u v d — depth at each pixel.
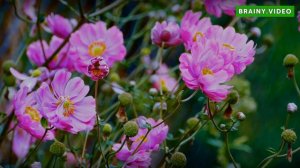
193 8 0.96
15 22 1.20
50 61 0.89
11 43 1.20
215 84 0.69
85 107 0.71
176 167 0.73
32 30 1.00
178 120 1.22
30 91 0.80
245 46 0.74
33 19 0.99
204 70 0.70
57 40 0.92
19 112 0.74
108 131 0.77
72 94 0.71
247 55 0.73
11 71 0.81
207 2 0.88
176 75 1.07
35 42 0.93
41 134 0.74
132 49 1.25
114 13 1.10
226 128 0.75
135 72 1.09
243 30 1.00
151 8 1.20
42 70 0.86
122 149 0.73
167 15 1.17
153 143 0.73
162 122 0.72
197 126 0.81
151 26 1.12
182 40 0.80
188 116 1.23
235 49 0.74
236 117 0.76
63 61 0.89
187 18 0.80
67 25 0.92
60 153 0.73
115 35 0.84
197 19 0.80
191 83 0.70
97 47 0.83
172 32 0.81
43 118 0.70
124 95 0.77
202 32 0.79
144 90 1.01
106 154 0.77
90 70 0.69
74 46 0.83
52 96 0.70
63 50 0.90
